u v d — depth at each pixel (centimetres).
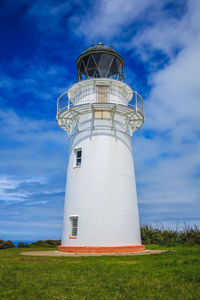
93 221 1633
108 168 1759
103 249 1545
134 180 1873
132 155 1961
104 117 1870
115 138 1850
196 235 2117
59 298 640
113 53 2031
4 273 913
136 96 1941
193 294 659
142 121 2011
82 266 1023
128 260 1189
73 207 1730
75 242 1636
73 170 1836
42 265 1066
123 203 1716
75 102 2070
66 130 2122
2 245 2431
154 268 962
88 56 2047
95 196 1684
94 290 705
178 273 873
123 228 1655
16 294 676
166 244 2166
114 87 1988
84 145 1839
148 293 672
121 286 736
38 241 2691
